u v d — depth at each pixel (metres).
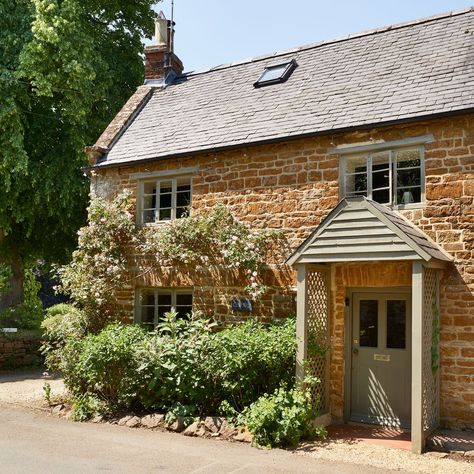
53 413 9.73
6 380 13.39
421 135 8.91
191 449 7.43
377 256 7.89
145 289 11.76
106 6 18.61
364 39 11.86
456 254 8.43
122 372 9.40
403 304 8.99
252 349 8.51
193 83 13.92
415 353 7.53
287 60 12.62
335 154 9.71
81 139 16.27
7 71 14.84
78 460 6.82
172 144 11.66
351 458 7.12
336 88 10.70
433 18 11.20
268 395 8.59
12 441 7.69
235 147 10.51
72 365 10.05
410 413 8.75
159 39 14.86
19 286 19.12
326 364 9.20
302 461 6.95
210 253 10.77
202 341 8.87
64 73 15.42
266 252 10.23
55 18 14.78
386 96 9.70
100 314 11.66
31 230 17.12
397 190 9.18
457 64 9.57
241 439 7.88
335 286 9.42
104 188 12.50
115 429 8.59
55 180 16.34
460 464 6.91
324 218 8.83
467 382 8.14
